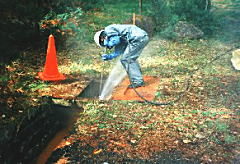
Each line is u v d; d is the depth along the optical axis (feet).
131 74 20.79
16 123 13.67
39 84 20.11
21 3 26.84
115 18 38.01
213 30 36.09
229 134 15.35
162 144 14.64
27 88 18.08
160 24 35.94
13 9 26.05
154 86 21.08
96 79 22.30
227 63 25.88
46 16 28.35
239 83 21.52
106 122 16.57
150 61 26.61
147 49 29.81
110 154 13.99
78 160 13.62
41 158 13.94
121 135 15.40
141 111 17.69
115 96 19.52
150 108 18.04
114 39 18.89
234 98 19.31
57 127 16.31
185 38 32.71
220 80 22.16
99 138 15.20
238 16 42.96
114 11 42.16
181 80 22.15
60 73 22.27
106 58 20.11
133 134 15.47
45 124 15.55
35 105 15.47
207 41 32.63
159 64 25.82
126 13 40.96
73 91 19.74
